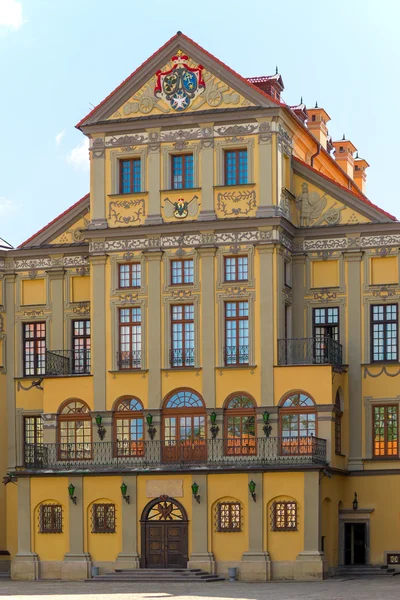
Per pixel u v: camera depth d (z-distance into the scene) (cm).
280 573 6341
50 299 7275
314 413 6500
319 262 6919
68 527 6681
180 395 6731
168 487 6581
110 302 6881
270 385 6569
